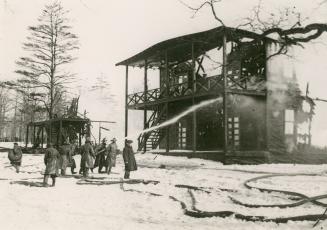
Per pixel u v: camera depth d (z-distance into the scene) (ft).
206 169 65.26
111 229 23.47
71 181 48.11
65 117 118.32
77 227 23.85
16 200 33.30
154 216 27.61
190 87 92.48
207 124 94.12
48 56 156.04
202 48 86.33
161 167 69.92
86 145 53.11
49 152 42.73
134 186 43.27
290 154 80.79
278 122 83.35
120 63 110.52
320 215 26.35
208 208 29.96
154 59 103.96
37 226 23.85
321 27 22.98
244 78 78.95
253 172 58.18
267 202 32.78
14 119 243.40
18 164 59.16
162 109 97.04
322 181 47.14
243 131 85.20
